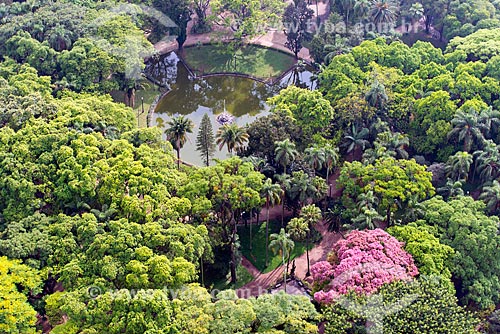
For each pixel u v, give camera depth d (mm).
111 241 99000
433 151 135875
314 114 132750
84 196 112312
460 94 137250
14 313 92062
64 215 107625
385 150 126000
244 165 117688
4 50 154125
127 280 94688
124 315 89500
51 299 95562
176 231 102250
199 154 147000
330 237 123875
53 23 156750
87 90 147125
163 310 89625
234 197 111125
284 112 134000
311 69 178375
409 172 118188
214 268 114125
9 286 94688
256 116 163375
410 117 137625
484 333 98125
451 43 157875
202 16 190625
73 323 91688
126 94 159375
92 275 96875
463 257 103875
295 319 89750
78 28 157625
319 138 132375
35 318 94625
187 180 115875
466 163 120875
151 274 95688
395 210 115062
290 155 121812
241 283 114812
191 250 101125
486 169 122000
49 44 152875
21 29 154375
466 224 106125
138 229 101625
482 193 119000
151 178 112562
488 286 102188
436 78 141000
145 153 118688
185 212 109375
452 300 92750
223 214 114938
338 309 91500
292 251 121438
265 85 173625
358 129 135625
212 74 178125
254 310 91188
